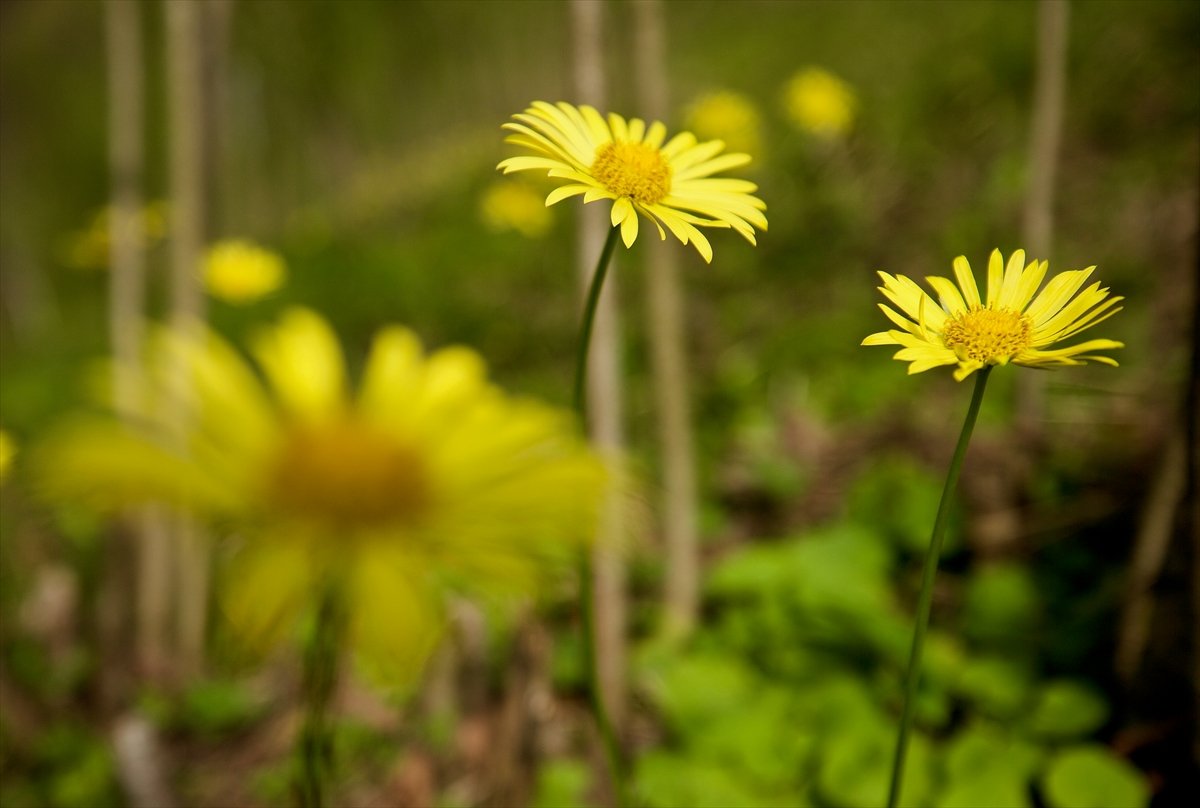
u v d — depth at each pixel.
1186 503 2.04
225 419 0.83
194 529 3.22
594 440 2.57
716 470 4.02
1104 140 5.69
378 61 15.45
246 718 3.05
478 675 2.70
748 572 3.03
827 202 6.25
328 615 0.83
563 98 2.42
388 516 0.83
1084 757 2.17
